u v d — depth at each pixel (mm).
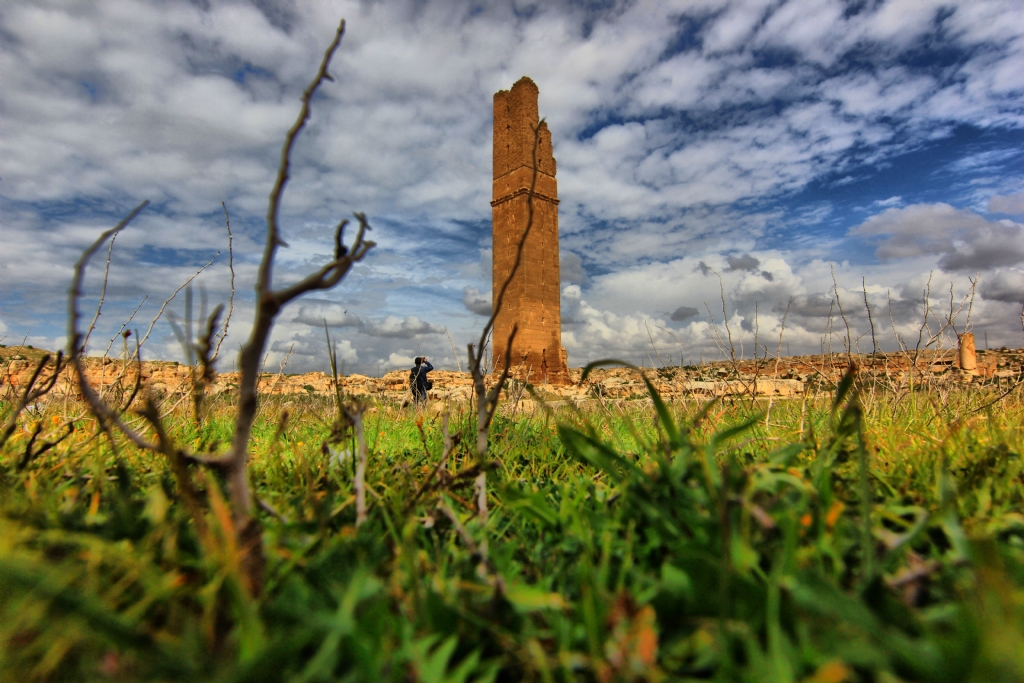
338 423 2158
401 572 1293
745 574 1094
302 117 1074
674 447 1686
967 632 809
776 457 1734
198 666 839
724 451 2391
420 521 1728
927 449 2369
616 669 931
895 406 3934
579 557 1464
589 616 1000
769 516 1353
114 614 913
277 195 1060
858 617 894
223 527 1032
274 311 1062
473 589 1228
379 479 2326
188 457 1138
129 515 1384
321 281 1101
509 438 3408
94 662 886
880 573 1040
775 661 829
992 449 2037
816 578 973
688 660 1006
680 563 1123
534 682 996
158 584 1012
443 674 956
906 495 1795
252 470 2439
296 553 1198
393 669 916
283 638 829
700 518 1319
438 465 1958
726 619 982
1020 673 723
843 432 1631
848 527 1394
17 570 893
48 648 912
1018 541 1415
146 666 830
